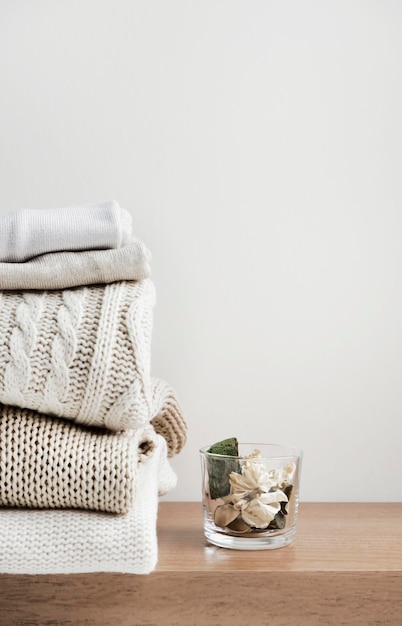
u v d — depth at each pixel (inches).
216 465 35.1
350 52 45.4
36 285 31.3
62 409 29.9
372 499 45.0
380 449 45.0
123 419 29.6
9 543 29.3
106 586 30.3
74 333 29.7
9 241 31.6
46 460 29.9
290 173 45.0
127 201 44.9
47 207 44.9
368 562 32.4
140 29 45.2
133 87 45.1
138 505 31.1
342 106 45.2
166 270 44.9
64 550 29.3
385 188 45.1
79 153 45.0
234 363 44.8
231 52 45.1
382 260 45.2
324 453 44.9
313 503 44.6
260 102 45.1
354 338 45.0
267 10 45.2
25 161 45.0
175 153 45.0
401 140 45.2
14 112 45.0
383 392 45.0
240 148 45.0
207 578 30.7
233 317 44.9
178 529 38.4
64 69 45.1
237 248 44.9
